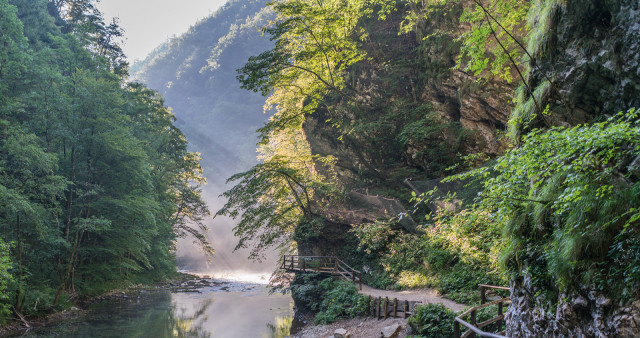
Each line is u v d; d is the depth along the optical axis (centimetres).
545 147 585
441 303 1243
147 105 4128
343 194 2459
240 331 1888
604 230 573
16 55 2258
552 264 647
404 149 2433
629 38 642
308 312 2045
